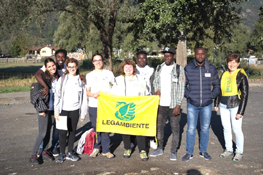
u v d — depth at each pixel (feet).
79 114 14.40
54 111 13.44
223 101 14.37
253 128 20.22
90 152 15.11
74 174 12.32
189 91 14.02
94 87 14.82
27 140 17.84
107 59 68.95
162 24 50.03
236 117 13.64
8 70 105.29
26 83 52.37
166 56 14.07
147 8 51.60
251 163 13.43
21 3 52.13
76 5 58.49
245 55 68.18
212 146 16.31
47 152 14.33
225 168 12.85
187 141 14.11
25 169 12.98
